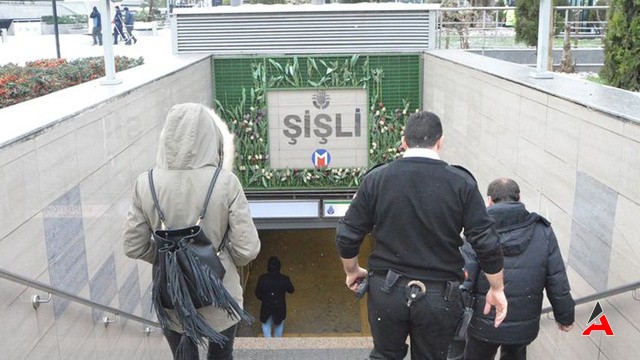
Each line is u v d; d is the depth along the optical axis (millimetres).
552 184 4910
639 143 3537
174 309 3098
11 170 3232
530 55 12141
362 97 10688
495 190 4082
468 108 7461
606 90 4938
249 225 3180
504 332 4086
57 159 3844
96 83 5684
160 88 6465
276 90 10672
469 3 20578
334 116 10727
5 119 3850
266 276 9852
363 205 3166
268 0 20844
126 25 20781
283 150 10812
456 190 3031
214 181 3139
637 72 5602
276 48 10656
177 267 2996
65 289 3934
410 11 10547
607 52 5809
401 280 3109
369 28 10594
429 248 3080
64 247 3934
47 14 31062
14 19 30453
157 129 6328
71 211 4062
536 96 5207
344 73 10617
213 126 3250
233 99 10703
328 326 11094
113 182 4934
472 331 4180
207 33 10703
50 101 4613
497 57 12227
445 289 3092
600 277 4090
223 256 3254
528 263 3982
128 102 5320
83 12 32062
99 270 4594
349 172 10828
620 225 3783
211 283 3006
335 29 10617
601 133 4031
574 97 4523
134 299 5539
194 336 3025
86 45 20766
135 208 3211
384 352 3279
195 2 26750
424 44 10625
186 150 3125
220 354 3436
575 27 12383
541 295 4074
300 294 12141
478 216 3043
